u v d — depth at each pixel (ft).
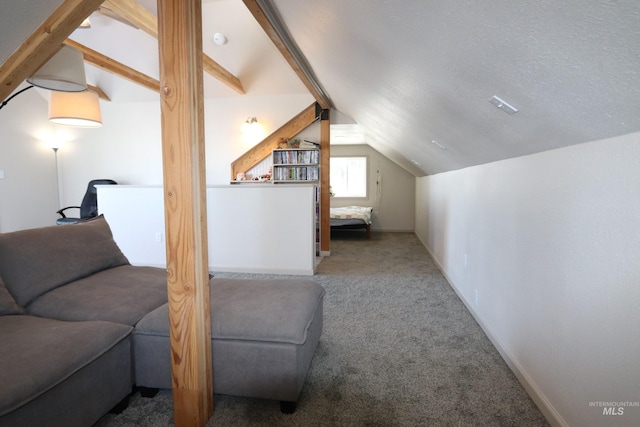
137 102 20.20
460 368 6.67
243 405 5.65
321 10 6.00
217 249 13.88
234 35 15.65
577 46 2.90
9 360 4.19
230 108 19.02
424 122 8.59
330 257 16.78
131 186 14.17
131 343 5.68
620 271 3.72
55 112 9.32
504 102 4.76
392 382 6.21
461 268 10.68
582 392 4.37
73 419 4.52
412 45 4.95
